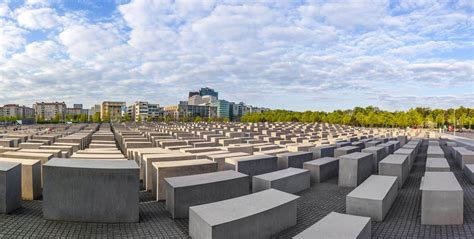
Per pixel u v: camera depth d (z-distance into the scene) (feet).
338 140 99.76
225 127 207.41
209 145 76.38
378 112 334.85
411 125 284.20
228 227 22.29
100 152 49.60
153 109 611.06
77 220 27.30
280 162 55.11
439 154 65.21
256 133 146.61
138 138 88.69
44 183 27.04
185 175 37.50
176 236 25.27
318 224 22.54
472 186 45.47
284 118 360.69
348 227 21.90
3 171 28.04
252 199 28.22
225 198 33.06
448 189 29.32
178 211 29.73
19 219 27.27
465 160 60.18
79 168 27.09
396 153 60.80
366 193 32.22
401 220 30.55
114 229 26.27
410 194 41.04
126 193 27.76
